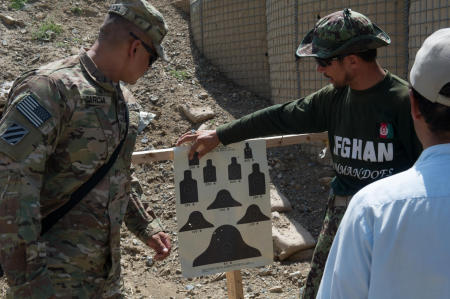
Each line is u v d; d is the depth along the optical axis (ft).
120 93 6.72
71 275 6.40
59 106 5.97
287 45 18.26
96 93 6.29
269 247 9.30
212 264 9.06
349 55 7.13
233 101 20.95
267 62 21.48
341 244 3.98
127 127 6.78
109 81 6.44
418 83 3.83
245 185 9.14
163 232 7.98
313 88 17.38
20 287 5.58
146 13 6.48
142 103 19.84
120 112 6.66
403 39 15.30
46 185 6.26
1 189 5.63
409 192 3.73
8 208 5.58
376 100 7.26
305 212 15.40
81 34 23.76
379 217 3.76
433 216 3.62
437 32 3.88
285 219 14.62
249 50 21.95
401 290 3.69
